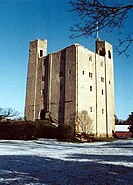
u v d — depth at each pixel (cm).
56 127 4697
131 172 1149
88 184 882
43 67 6631
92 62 6319
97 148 2770
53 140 4294
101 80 6556
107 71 6825
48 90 6269
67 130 4519
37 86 6638
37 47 6956
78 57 5856
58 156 1822
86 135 5009
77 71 5728
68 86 5788
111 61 7119
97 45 7144
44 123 4822
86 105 5781
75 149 2605
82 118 5531
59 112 5847
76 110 5466
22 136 4331
